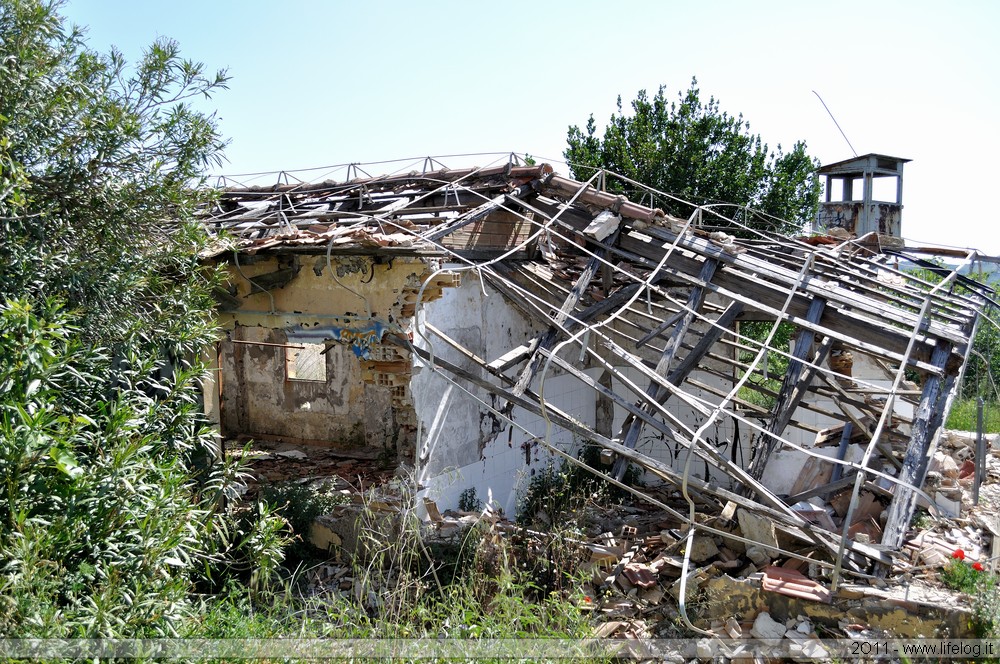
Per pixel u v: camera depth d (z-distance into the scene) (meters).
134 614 4.79
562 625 6.38
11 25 6.19
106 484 4.97
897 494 7.73
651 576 7.79
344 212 10.25
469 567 7.54
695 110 20.84
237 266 8.98
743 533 7.95
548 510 10.30
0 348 4.62
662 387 8.41
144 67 6.99
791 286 8.92
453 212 10.21
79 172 6.43
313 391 13.18
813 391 10.02
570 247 11.28
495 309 10.63
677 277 9.56
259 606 7.00
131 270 6.71
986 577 6.84
